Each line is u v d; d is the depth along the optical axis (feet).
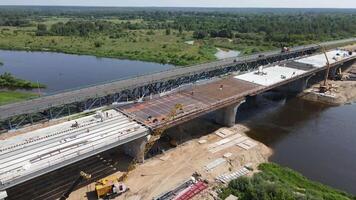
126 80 325.83
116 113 269.44
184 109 284.82
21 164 188.24
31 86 447.42
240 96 321.93
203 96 321.93
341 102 417.28
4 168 183.42
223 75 410.72
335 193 224.53
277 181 223.51
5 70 538.06
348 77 516.73
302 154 282.15
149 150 260.21
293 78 399.03
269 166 252.42
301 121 354.33
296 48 577.43
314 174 252.42
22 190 205.67
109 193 201.26
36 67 565.53
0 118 219.61
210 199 204.33
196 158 254.06
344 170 259.39
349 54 573.74
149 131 241.76
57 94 277.03
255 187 203.92
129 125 247.09
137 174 229.25
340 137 317.63
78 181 196.34
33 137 219.82
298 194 207.92
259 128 329.11
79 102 260.01
